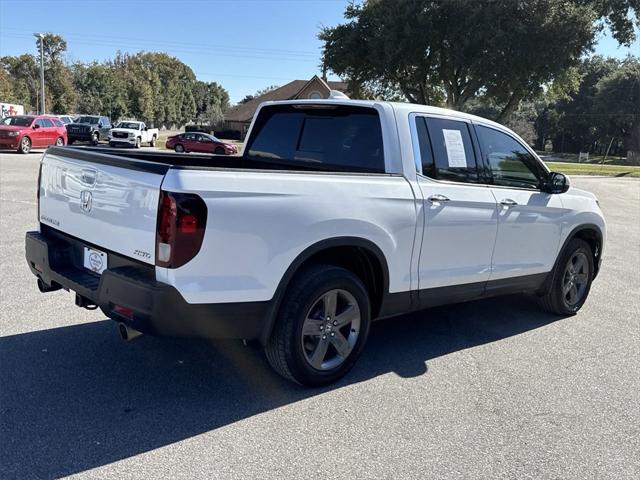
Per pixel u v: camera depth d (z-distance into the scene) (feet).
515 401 12.81
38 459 9.74
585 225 19.08
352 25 104.88
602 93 251.39
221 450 10.30
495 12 91.04
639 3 102.27
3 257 23.17
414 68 101.50
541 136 317.42
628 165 220.02
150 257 10.57
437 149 14.80
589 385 13.83
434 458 10.38
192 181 10.30
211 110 364.38
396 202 13.43
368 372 14.07
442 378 13.91
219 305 10.89
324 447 10.57
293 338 12.13
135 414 11.43
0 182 47.55
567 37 90.53
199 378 13.21
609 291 23.57
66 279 12.32
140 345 14.92
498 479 9.84
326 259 13.23
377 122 14.34
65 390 12.30
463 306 20.31
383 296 13.76
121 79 249.55
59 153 13.42
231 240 10.77
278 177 11.51
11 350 14.25
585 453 10.79
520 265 17.06
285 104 16.67
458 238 14.94
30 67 212.84
